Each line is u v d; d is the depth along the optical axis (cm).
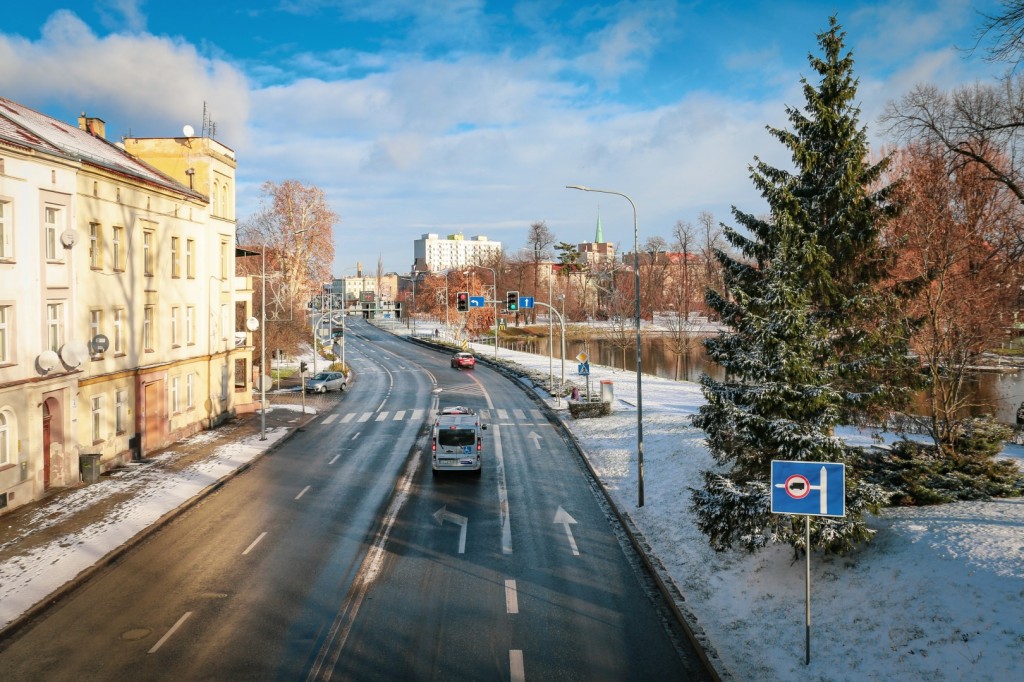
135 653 1129
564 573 1498
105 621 1253
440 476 2414
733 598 1305
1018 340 2266
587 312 11712
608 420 3275
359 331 11550
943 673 903
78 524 1788
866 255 1653
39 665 1092
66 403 2136
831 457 1248
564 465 2584
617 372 5688
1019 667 853
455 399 4456
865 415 1766
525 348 8838
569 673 1069
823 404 1275
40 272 2005
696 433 2586
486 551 1639
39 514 1869
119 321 2517
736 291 1502
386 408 4091
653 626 1238
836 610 1155
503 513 1959
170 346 2927
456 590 1401
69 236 2089
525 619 1265
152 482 2239
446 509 1998
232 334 3659
